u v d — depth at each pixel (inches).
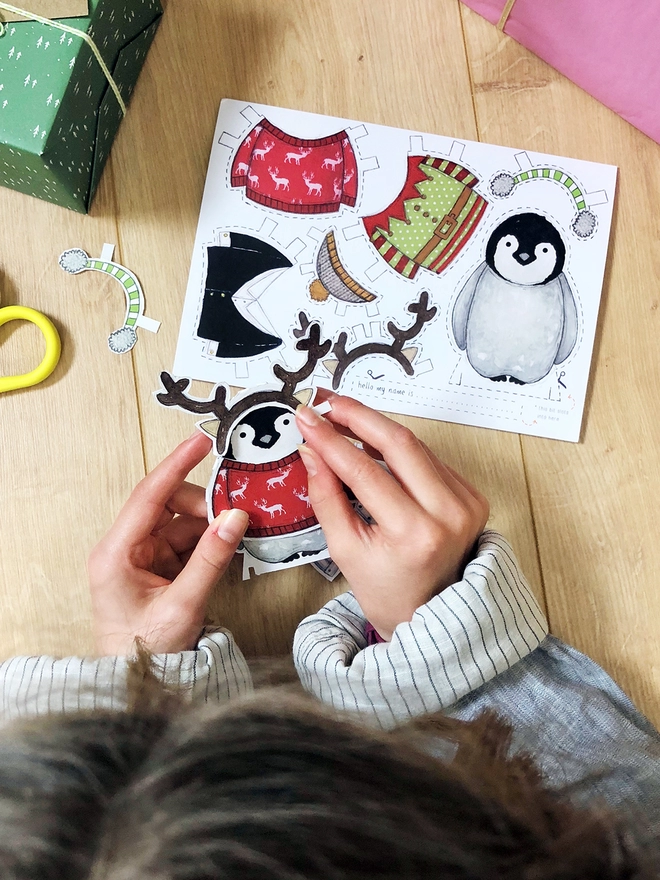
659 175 21.7
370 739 9.8
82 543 20.8
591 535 21.4
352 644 17.9
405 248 21.7
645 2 18.2
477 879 8.4
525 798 10.3
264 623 20.8
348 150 21.7
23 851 8.0
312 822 8.1
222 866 7.7
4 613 20.6
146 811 8.5
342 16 21.7
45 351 21.1
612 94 21.1
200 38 21.5
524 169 21.6
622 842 11.1
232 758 9.0
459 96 21.7
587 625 21.1
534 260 21.7
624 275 21.5
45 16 17.4
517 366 21.6
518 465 21.5
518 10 20.6
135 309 21.2
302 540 19.5
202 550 16.9
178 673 15.4
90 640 20.5
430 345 21.6
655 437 21.5
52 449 21.0
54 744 9.3
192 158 21.5
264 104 21.7
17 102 17.6
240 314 21.4
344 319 21.5
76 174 19.6
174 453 17.5
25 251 21.2
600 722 16.5
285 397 19.1
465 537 16.5
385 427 17.1
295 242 21.6
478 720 14.1
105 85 19.5
